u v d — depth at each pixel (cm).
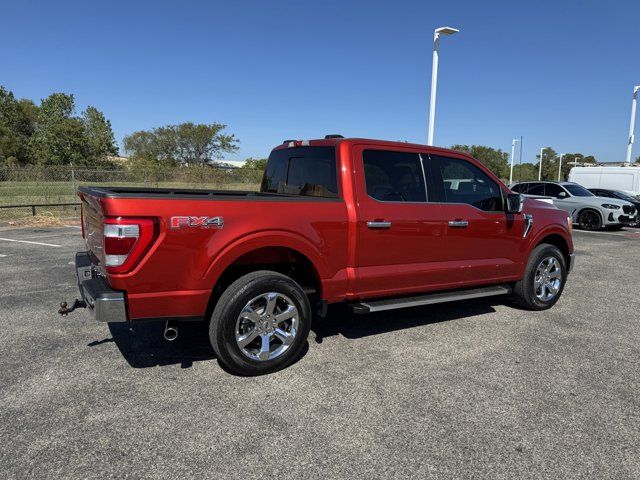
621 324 544
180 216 349
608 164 2366
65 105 5909
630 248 1198
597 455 288
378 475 265
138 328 494
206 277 361
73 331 482
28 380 371
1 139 6066
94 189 395
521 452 290
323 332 499
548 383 384
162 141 7081
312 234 406
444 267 496
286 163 519
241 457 279
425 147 493
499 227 537
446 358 432
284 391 361
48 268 779
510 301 640
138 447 286
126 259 335
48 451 280
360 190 440
